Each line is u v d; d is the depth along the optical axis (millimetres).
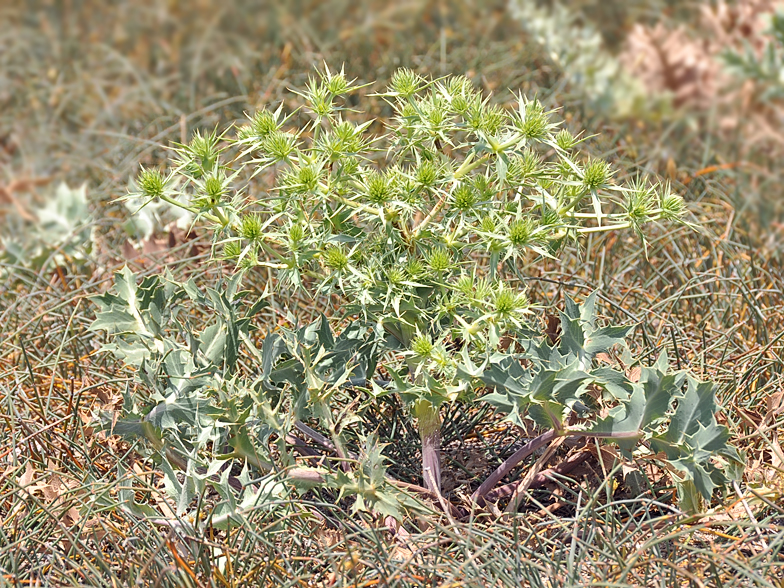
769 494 1343
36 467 1418
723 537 1333
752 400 1428
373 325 1365
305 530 1341
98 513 1356
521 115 1312
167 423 1358
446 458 1425
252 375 1451
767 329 1546
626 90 2160
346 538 1292
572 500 1386
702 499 1339
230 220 1322
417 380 1332
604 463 1374
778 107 2037
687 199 1802
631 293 1591
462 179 1317
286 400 1381
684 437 1308
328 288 1330
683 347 1496
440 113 1310
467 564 1283
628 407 1317
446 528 1307
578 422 1388
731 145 1983
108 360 1544
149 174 1323
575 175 1329
